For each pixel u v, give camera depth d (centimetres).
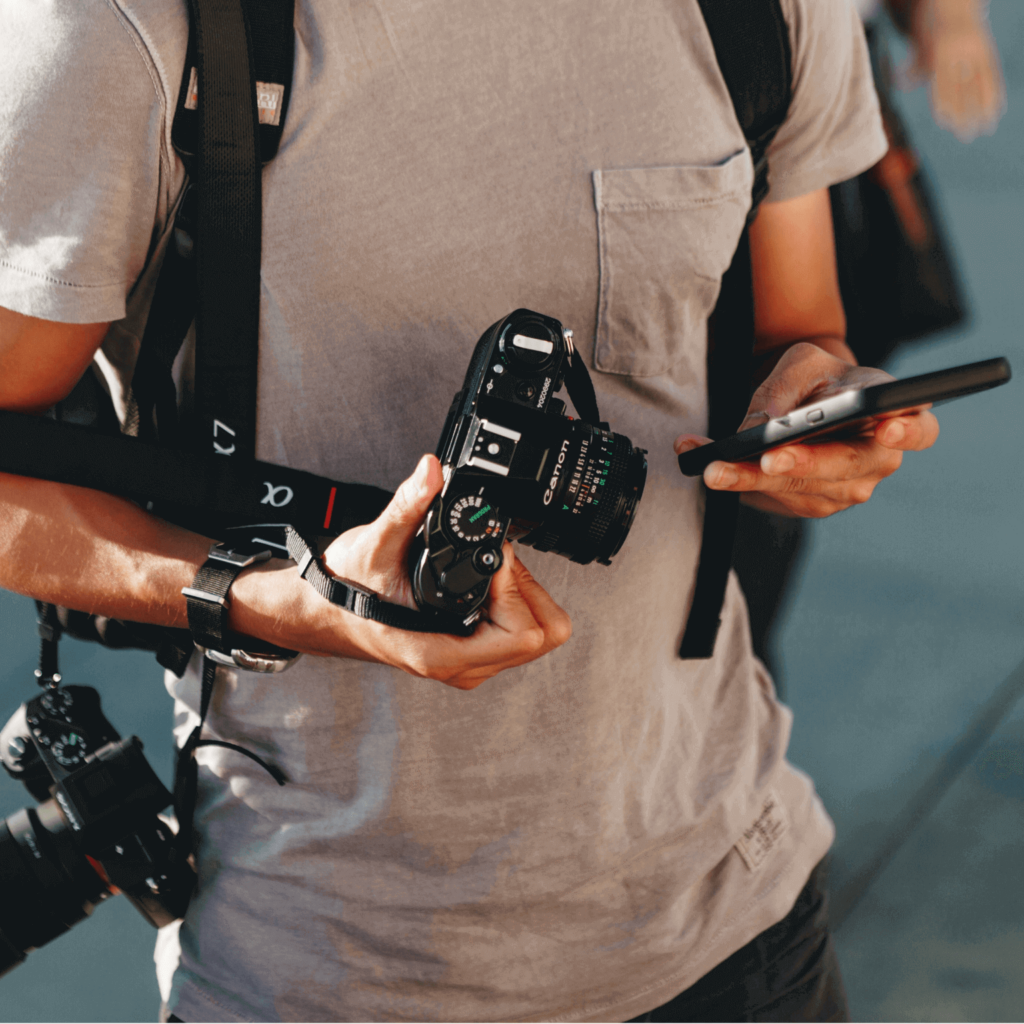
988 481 459
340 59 107
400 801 121
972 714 338
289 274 110
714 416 139
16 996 250
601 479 107
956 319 212
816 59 129
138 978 257
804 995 150
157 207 106
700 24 119
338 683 120
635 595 128
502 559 97
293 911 124
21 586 116
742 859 143
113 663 353
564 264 117
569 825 127
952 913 277
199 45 101
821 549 417
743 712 149
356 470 118
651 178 117
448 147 111
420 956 125
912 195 204
